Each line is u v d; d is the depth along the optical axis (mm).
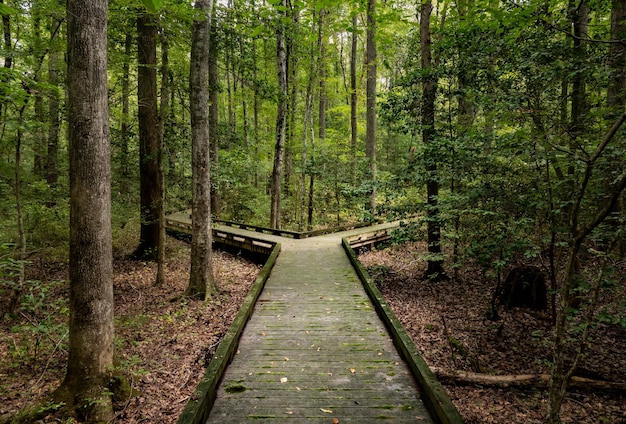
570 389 4551
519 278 7180
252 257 13070
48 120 8328
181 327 6613
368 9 11938
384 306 6074
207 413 3479
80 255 3887
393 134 21859
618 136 4105
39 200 8938
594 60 4941
